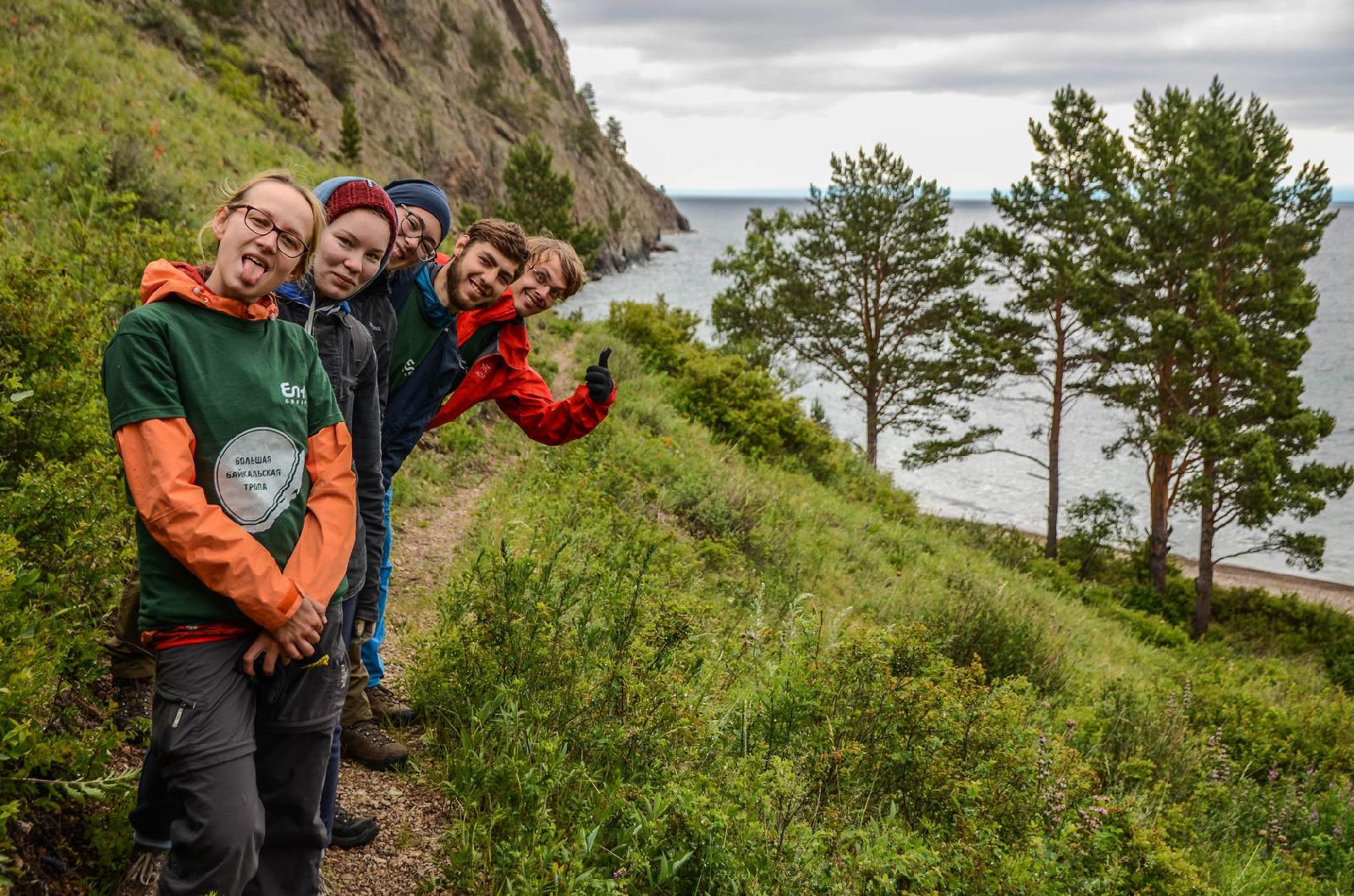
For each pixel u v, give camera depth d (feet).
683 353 64.85
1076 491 147.43
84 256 23.85
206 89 75.82
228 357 6.93
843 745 13.51
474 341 13.29
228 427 6.81
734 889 10.05
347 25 311.47
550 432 14.07
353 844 10.26
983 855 12.32
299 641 6.90
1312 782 29.40
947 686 16.26
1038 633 30.53
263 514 6.96
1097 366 97.91
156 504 6.34
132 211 32.14
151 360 6.55
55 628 9.14
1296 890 20.63
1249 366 80.43
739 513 35.04
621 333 67.36
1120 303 89.56
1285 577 119.65
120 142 36.09
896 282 107.04
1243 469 81.05
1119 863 14.48
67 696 9.64
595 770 11.94
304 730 7.48
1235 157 84.89
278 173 7.20
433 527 23.44
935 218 104.22
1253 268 86.12
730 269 110.73
